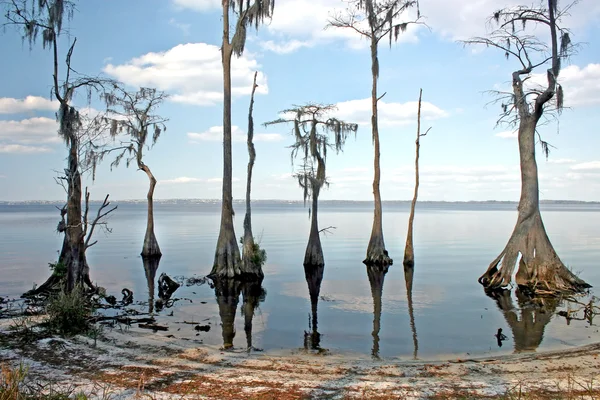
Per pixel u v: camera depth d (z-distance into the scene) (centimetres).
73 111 1498
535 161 1941
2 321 1166
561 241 4316
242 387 739
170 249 3791
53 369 805
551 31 1808
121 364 846
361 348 1085
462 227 7081
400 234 5616
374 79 2808
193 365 863
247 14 2225
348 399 695
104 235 5378
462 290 1958
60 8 1523
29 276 2272
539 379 798
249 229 2316
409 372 853
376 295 1855
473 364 915
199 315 1472
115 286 2061
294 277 2352
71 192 1448
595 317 1427
